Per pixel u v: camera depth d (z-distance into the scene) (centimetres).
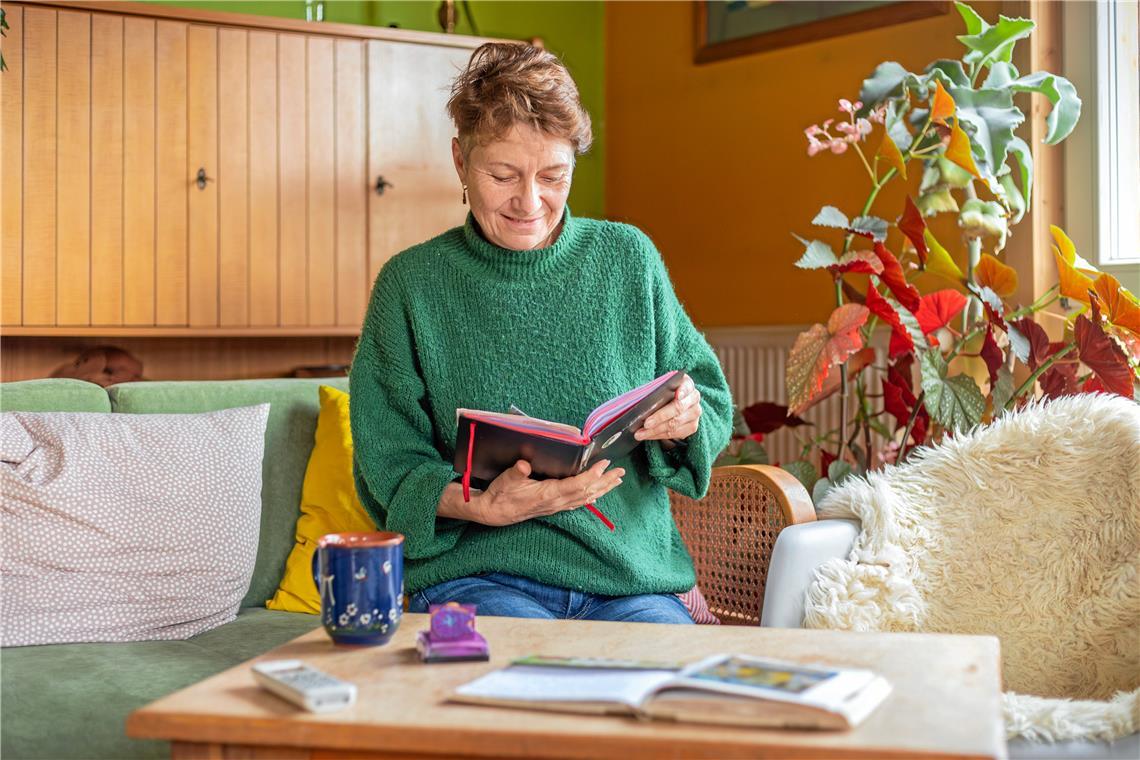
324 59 330
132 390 203
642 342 169
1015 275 236
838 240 332
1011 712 138
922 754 83
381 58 337
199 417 198
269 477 210
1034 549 168
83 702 148
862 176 323
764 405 260
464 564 158
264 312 325
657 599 162
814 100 338
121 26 306
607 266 169
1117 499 164
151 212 311
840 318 227
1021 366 257
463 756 93
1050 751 132
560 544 159
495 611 150
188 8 334
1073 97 240
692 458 165
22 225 298
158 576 181
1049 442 171
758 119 357
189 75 314
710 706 90
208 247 318
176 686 154
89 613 174
